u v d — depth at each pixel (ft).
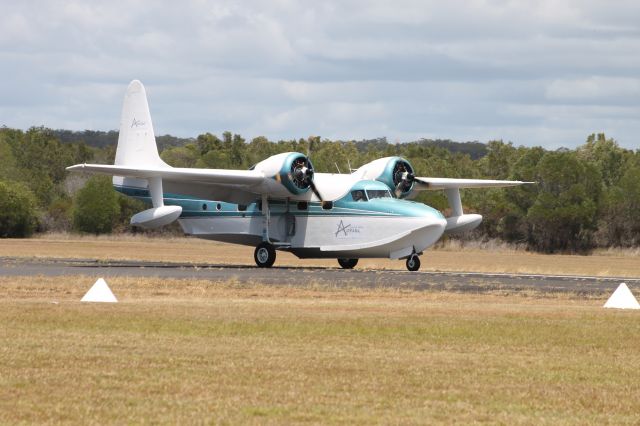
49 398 77.05
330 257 262.88
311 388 82.89
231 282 191.72
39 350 98.58
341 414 73.61
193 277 208.13
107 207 555.69
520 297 171.63
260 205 270.26
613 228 529.04
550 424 71.92
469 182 278.87
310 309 141.69
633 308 152.87
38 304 142.31
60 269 235.61
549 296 174.50
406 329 120.78
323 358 97.55
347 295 170.71
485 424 71.46
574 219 513.45
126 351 99.09
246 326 120.16
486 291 181.68
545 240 528.22
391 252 250.78
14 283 182.70
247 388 82.28
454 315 136.67
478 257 411.75
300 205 262.06
